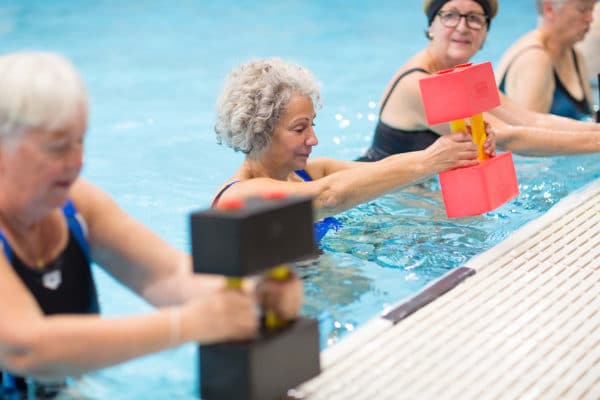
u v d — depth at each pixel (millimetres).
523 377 3039
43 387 3039
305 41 10945
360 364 3055
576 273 3949
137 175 6156
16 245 2848
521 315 3521
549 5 6773
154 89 8906
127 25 12180
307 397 2814
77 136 2584
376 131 5930
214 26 12070
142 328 2557
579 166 5914
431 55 5730
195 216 2568
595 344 3299
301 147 4195
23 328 2506
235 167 6316
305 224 2693
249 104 4109
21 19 12516
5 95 2490
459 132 4129
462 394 2898
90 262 3078
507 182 4242
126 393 3016
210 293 2934
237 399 2691
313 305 3693
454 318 3467
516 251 4191
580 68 7246
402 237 4566
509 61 6898
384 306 3689
